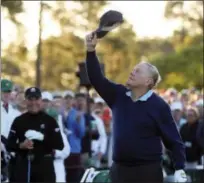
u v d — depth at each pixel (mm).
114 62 52625
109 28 6152
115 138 6281
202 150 12734
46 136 8523
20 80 46281
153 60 43250
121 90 6355
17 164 8500
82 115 12883
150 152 6188
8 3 29484
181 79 41750
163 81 42062
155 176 6184
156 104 6215
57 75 48219
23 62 46906
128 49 53656
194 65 40938
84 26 45500
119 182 6242
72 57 47031
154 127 6199
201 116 13477
